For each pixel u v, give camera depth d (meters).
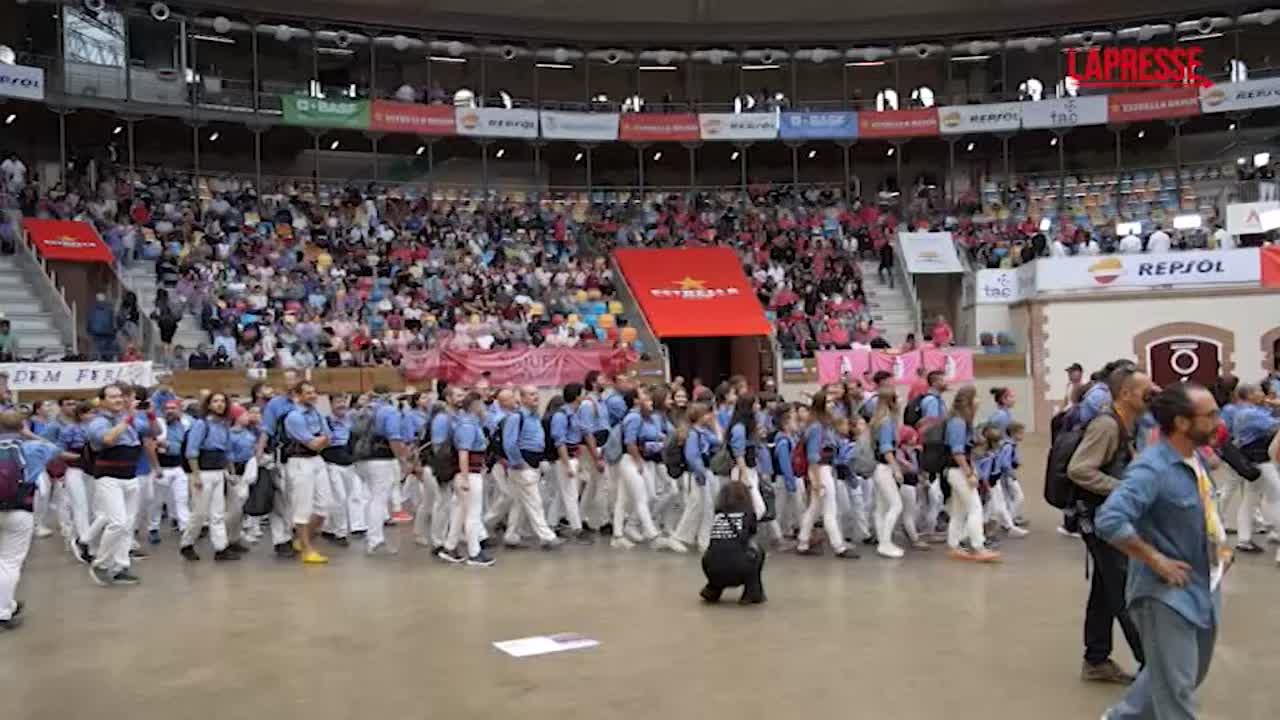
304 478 12.34
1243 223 28.14
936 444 11.61
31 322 25.17
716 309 30.92
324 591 10.46
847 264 33.91
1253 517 11.68
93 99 30.50
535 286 31.66
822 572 10.91
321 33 35.19
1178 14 36.41
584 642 8.05
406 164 39.25
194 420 12.59
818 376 28.52
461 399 12.82
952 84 41.75
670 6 37.00
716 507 9.48
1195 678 4.75
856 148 40.59
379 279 30.67
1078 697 6.47
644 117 36.38
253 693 6.91
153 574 11.67
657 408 13.35
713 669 7.21
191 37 33.41
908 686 6.73
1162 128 38.66
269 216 32.94
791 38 38.34
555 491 13.92
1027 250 31.66
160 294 25.48
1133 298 27.75
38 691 7.06
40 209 28.47
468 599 9.86
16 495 9.08
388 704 6.59
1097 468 6.33
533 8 36.56
